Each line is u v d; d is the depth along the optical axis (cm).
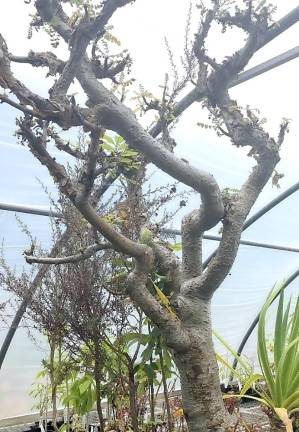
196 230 131
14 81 98
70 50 105
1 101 100
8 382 379
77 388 259
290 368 161
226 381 488
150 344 206
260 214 429
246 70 285
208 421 124
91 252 137
